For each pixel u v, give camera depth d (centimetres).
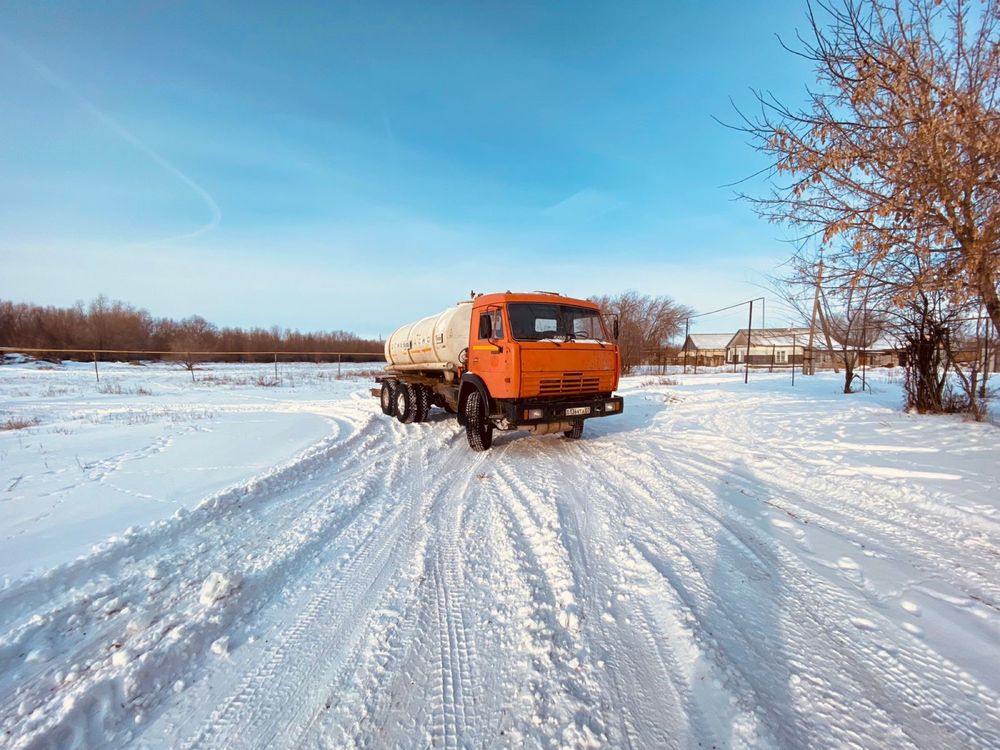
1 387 2228
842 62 467
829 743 193
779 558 359
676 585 319
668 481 576
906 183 451
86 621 289
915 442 700
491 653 257
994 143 409
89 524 436
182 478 596
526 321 730
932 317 952
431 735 204
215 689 238
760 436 834
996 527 395
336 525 452
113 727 214
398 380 1155
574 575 336
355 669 249
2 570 344
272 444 822
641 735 199
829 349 1677
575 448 790
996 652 246
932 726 201
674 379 2598
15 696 229
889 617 280
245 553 385
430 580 340
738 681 227
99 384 2377
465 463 700
